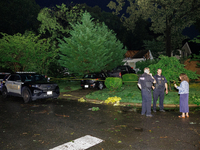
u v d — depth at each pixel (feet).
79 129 19.56
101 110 27.96
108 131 18.78
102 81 49.39
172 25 112.06
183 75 23.48
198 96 31.71
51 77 65.82
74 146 15.44
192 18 108.99
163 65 36.83
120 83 41.34
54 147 15.33
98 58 52.21
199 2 102.53
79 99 36.27
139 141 16.14
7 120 23.36
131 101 32.35
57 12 71.26
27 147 15.39
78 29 55.16
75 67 52.24
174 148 14.69
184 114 23.24
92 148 15.02
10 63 63.21
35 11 138.10
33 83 35.40
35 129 19.76
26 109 29.60
